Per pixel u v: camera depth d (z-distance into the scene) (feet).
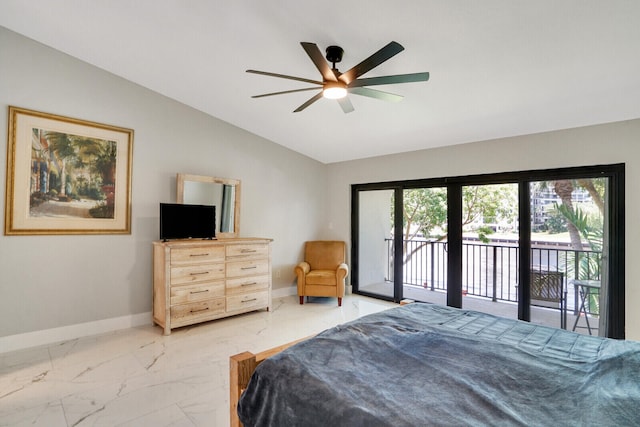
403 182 15.90
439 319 6.82
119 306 11.66
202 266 11.97
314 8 7.38
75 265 10.73
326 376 4.23
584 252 11.09
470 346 5.26
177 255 11.34
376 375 4.30
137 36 9.41
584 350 5.24
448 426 3.22
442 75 9.18
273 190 16.55
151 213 12.39
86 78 10.93
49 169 10.25
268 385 4.36
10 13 8.85
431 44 7.96
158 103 12.60
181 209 12.43
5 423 6.32
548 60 8.03
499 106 10.48
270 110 13.25
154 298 12.10
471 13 6.88
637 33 6.80
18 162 9.71
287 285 17.22
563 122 10.87
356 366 4.52
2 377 8.10
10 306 9.64
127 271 11.82
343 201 18.31
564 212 11.49
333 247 17.42
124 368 8.66
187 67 10.75
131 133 11.88
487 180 13.14
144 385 7.82
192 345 10.27
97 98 11.15
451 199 14.17
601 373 4.43
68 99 10.59
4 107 9.48
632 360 4.78
